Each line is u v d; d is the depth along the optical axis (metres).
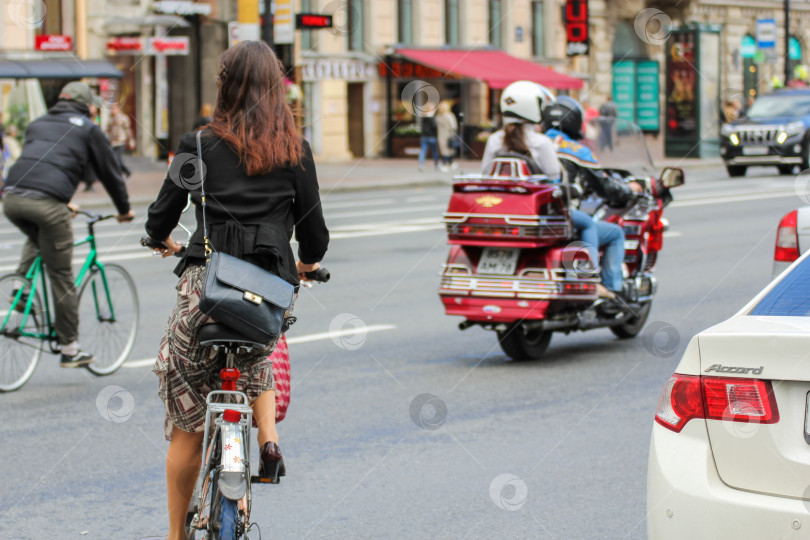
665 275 16.91
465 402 9.59
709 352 4.60
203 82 42.31
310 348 11.78
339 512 6.86
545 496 7.14
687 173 41.78
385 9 49.66
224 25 41.91
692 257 18.91
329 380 10.37
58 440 8.42
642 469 7.68
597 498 7.09
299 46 45.94
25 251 10.30
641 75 56.41
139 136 41.25
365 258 18.95
